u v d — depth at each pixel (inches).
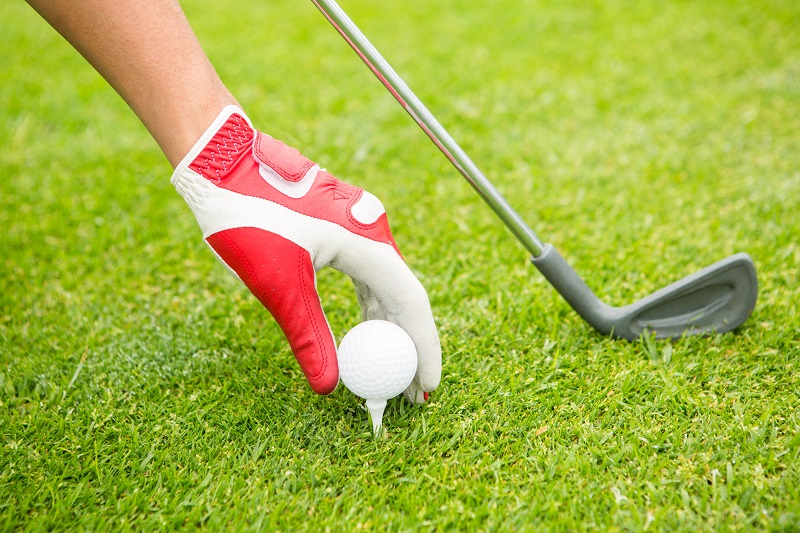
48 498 54.8
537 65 146.3
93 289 84.5
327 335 56.6
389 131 123.0
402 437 59.3
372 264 55.4
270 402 63.9
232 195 52.2
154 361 70.9
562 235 92.2
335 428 61.0
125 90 50.9
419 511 52.1
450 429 59.7
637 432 58.5
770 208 91.6
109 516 52.7
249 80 145.0
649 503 51.6
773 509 50.1
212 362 70.4
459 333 73.4
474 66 147.6
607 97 130.2
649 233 89.8
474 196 102.1
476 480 54.6
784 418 59.3
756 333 70.5
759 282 77.7
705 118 119.4
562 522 49.8
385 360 54.2
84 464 57.7
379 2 190.4
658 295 68.6
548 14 173.9
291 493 54.7
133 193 106.3
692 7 168.9
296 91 139.8
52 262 90.1
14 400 66.1
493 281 82.2
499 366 67.8
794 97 122.8
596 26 164.1
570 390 64.2
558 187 103.9
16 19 185.5
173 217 100.7
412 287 56.1
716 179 101.3
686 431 58.5
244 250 53.0
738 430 57.6
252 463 57.2
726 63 139.2
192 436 60.1
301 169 53.5
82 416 63.2
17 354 72.7
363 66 151.1
